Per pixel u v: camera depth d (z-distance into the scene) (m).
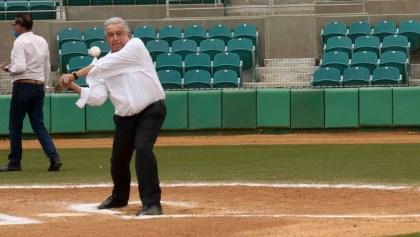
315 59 36.19
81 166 20.88
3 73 35.31
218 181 16.77
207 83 33.25
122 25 12.04
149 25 37.69
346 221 10.79
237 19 37.50
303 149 25.58
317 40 36.88
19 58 18.05
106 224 10.80
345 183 16.12
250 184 16.03
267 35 36.78
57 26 37.19
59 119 30.95
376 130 30.95
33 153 25.58
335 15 37.22
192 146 27.64
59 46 36.66
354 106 30.94
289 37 36.72
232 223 10.65
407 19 37.31
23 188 15.61
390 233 9.70
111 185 16.12
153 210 11.78
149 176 11.80
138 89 11.87
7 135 31.03
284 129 31.14
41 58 18.41
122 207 12.77
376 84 33.03
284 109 31.08
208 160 22.31
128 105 11.87
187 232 9.98
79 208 12.74
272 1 37.91
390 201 13.27
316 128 31.05
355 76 33.19
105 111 31.09
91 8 39.91
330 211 12.20
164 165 20.92
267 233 9.82
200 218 11.18
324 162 21.09
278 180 16.84
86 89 11.95
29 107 18.95
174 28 36.88
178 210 12.41
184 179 17.23
